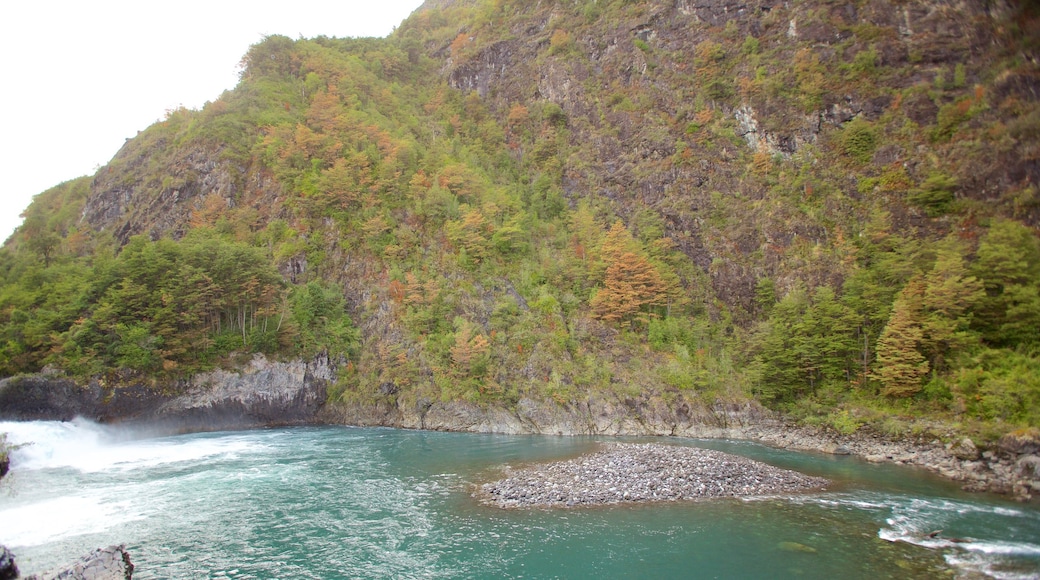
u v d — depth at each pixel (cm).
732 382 7838
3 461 4125
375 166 10544
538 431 7544
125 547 2989
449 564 2783
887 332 6756
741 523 3350
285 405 8006
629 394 7788
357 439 6775
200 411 7388
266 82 12538
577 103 13100
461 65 15438
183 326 7681
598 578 2602
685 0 12738
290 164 10356
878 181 9188
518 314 8850
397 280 9125
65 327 7156
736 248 9812
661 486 4081
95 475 4688
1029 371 5741
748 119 10812
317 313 8750
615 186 11512
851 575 2591
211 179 10312
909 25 10269
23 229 11638
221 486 4316
